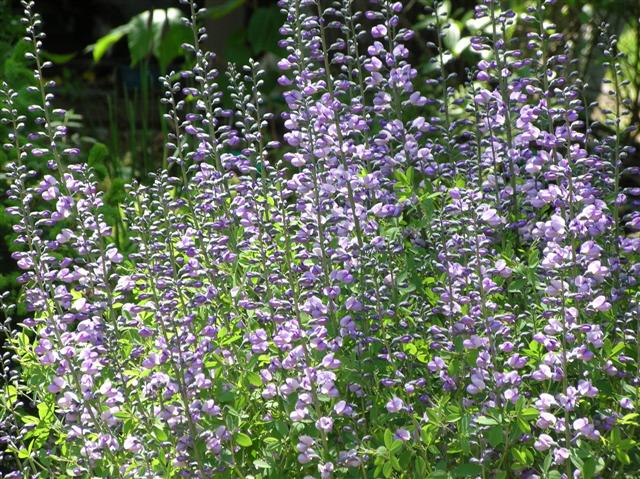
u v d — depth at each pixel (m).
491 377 2.21
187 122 2.46
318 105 2.34
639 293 2.34
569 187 2.23
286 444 2.27
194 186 2.51
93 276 2.31
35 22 2.40
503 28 2.49
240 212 2.36
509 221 2.50
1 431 2.47
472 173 2.57
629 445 2.18
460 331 2.25
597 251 2.21
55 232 3.11
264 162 2.46
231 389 2.29
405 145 2.49
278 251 2.31
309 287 2.32
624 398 2.21
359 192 2.37
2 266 3.19
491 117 2.55
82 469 2.30
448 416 2.18
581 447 2.15
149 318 2.50
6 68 3.36
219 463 2.27
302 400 2.20
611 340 2.35
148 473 2.24
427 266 2.42
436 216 2.44
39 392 2.43
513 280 2.43
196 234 2.43
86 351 2.28
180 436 2.26
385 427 2.28
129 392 2.33
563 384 2.17
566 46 2.47
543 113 2.42
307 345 2.26
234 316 2.42
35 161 3.28
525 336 2.36
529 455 2.17
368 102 3.00
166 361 2.23
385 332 2.28
